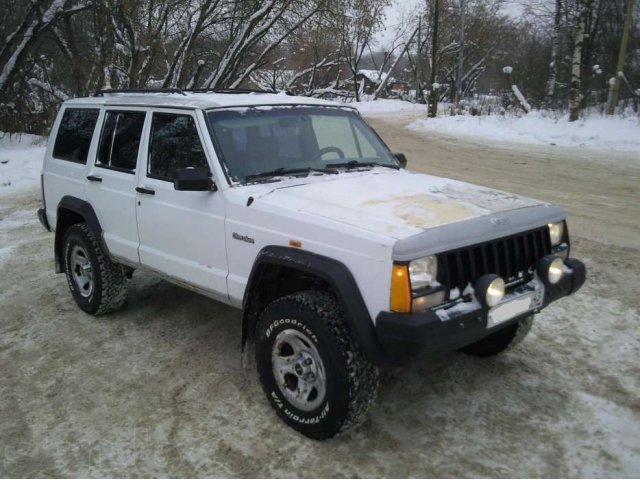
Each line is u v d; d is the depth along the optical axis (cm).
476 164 1399
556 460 310
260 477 302
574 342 449
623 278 587
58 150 551
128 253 458
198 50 2142
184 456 320
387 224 301
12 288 602
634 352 431
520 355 429
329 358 305
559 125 2044
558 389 381
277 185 371
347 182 384
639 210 889
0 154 1614
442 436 332
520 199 371
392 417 352
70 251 525
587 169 1295
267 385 348
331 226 309
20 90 2086
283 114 430
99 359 437
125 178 453
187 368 419
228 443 330
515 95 2695
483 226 313
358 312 293
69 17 1967
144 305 541
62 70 2317
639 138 1678
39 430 348
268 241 341
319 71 5031
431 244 287
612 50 2509
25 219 924
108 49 1970
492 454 316
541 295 339
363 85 5916
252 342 372
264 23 1872
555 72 2658
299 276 341
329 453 319
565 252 370
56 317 521
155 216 423
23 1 1995
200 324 495
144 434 341
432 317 281
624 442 325
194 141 398
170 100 434
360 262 294
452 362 421
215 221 375
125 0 1677
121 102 477
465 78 4912
